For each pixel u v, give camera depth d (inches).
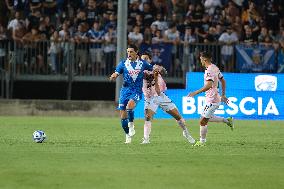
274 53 2664.9
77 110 2608.3
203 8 2864.2
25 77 2689.5
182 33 2839.6
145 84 1627.7
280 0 2947.8
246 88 2512.3
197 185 999.6
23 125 2158.0
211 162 1256.2
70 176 1069.8
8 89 2682.1
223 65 2659.9
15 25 2864.2
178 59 2664.9
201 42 2797.7
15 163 1217.4
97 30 2797.7
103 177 1061.8
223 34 2795.3
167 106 1621.6
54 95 2783.0
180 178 1061.1
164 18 2864.2
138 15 2851.9
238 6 2908.5
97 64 2679.6
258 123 2357.3
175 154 1381.6
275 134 1937.7
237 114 2507.4
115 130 1999.3
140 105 2539.4
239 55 2662.4
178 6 2908.5
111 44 2674.7
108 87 2773.1
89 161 1251.8
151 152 1414.9
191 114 2513.5
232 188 981.2
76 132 1921.8
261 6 2938.0
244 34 2839.6
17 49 2682.1
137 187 975.6
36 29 2856.8
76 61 2684.5
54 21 2910.9
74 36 2839.6
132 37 2760.8
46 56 2687.0
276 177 1082.7
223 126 2234.3
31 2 2972.4
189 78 2511.1
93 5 2866.6
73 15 2913.4
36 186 979.9
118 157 1317.7
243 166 1206.3
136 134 1902.1
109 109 2596.0
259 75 2513.5
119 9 2459.4
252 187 990.4
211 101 1574.8
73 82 2738.7
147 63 1622.8
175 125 2234.3
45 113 2618.1
